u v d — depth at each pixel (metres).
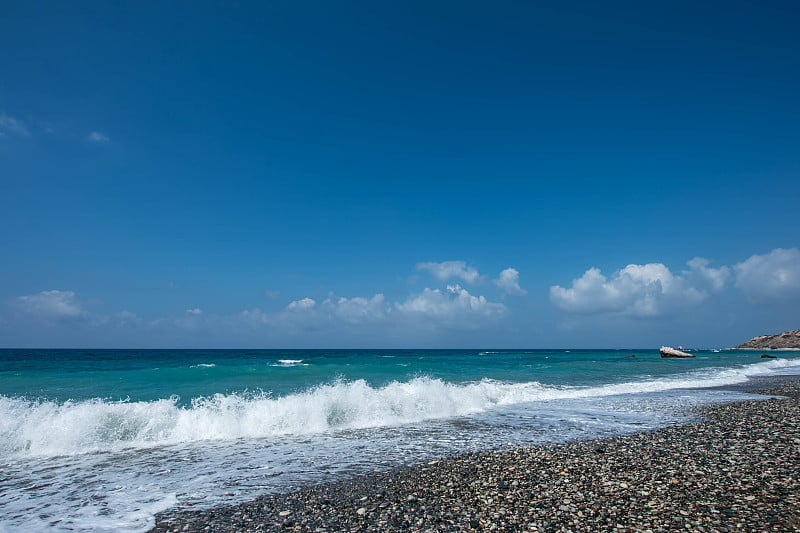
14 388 21.14
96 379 25.39
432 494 7.76
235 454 11.12
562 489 7.74
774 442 11.03
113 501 7.82
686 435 12.28
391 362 50.22
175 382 24.25
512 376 32.25
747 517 6.25
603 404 19.62
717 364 52.53
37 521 6.96
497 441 12.28
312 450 11.50
